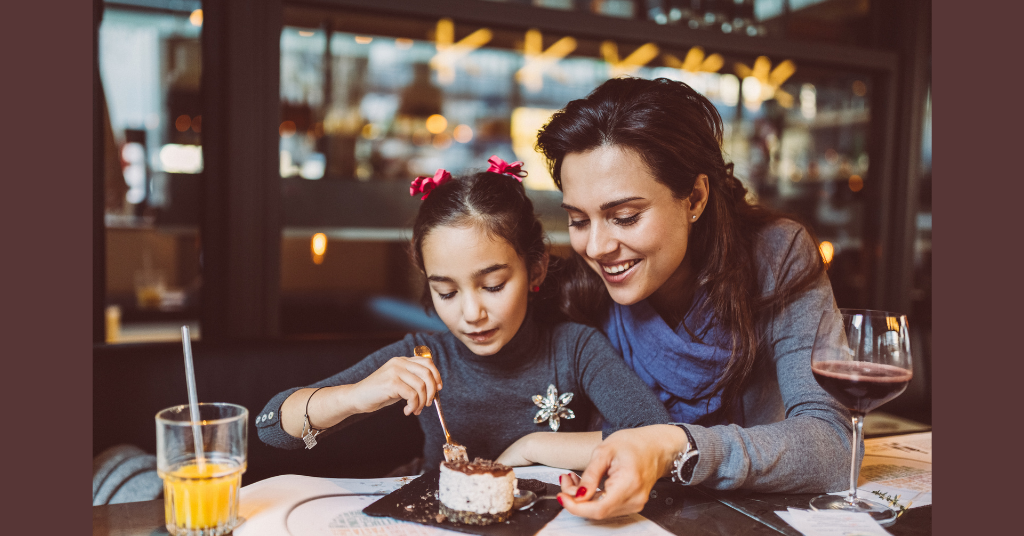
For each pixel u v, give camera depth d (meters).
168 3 1.79
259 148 1.74
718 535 0.69
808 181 2.65
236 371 1.31
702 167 0.94
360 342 1.42
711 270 1.02
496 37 2.17
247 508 0.72
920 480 0.86
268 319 1.78
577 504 0.69
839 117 2.55
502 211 0.98
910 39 2.38
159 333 2.36
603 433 0.98
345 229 2.21
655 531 0.69
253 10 1.71
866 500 0.79
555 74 2.96
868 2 2.44
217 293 1.75
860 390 0.73
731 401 1.07
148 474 1.13
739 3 2.24
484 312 0.99
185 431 0.66
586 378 1.09
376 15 1.88
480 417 1.11
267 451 1.31
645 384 1.04
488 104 3.07
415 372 0.87
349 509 0.74
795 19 2.35
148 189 1.99
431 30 2.14
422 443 1.41
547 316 1.17
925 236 2.47
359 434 1.36
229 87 1.70
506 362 1.10
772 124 2.69
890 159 2.40
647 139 0.87
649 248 0.91
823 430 0.85
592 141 0.88
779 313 1.01
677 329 1.08
